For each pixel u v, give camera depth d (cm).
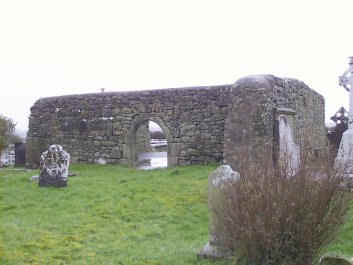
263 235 479
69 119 1662
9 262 533
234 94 1139
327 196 486
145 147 2253
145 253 596
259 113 1102
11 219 769
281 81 1220
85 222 763
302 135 1052
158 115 1503
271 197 485
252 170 533
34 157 1723
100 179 1188
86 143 1627
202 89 1440
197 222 805
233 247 529
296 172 503
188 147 1455
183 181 1103
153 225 766
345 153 914
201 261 548
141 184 1075
